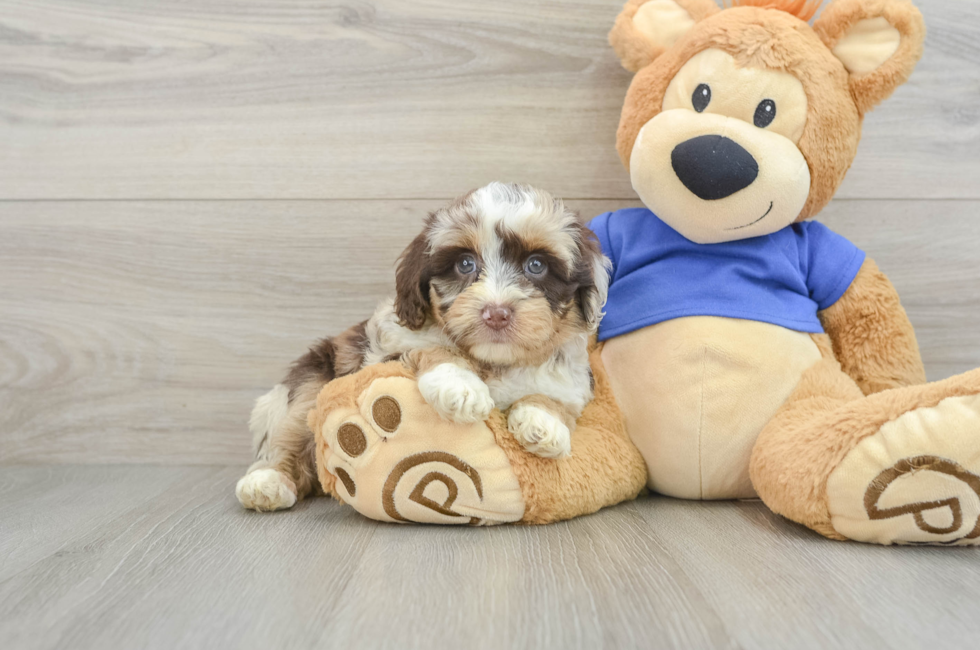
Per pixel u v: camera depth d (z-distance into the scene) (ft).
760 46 2.37
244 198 2.86
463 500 2.26
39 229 2.88
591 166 2.84
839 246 2.57
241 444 2.91
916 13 2.38
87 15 2.82
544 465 2.28
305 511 2.44
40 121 2.85
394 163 2.84
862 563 2.07
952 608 1.89
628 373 2.51
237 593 1.97
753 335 2.43
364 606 1.91
